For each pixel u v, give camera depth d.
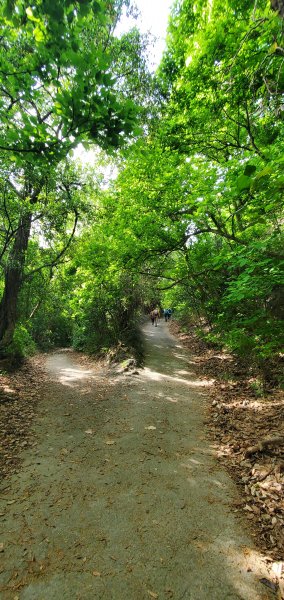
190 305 14.24
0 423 5.93
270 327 4.92
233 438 5.10
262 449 4.43
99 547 3.00
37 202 9.40
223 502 3.62
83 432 5.76
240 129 7.29
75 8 2.23
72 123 2.35
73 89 2.21
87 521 3.36
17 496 3.81
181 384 8.81
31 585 2.60
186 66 6.57
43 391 8.52
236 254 5.04
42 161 2.65
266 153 4.08
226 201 5.52
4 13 2.28
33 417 6.50
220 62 6.08
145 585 2.59
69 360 14.00
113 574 2.70
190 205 6.47
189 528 3.22
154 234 8.59
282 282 4.00
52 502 3.70
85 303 13.76
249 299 5.79
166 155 7.43
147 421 6.21
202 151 7.64
